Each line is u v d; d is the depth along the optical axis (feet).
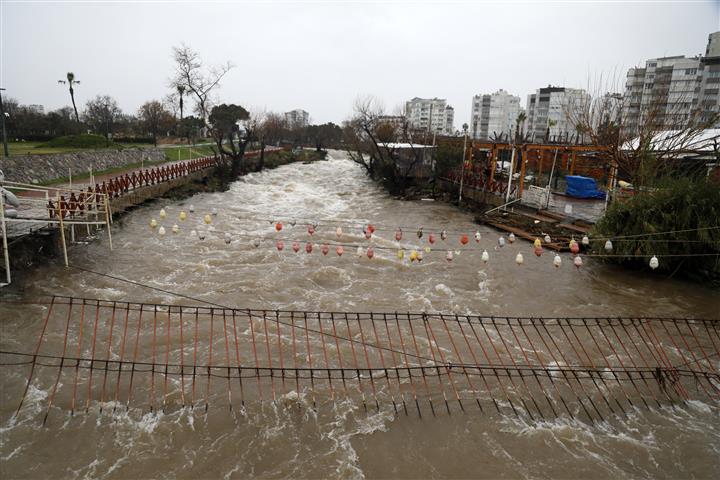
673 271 61.62
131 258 61.26
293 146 267.18
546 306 51.83
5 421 30.96
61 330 42.06
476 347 42.37
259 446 29.84
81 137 139.64
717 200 58.34
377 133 147.23
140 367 37.19
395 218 93.35
